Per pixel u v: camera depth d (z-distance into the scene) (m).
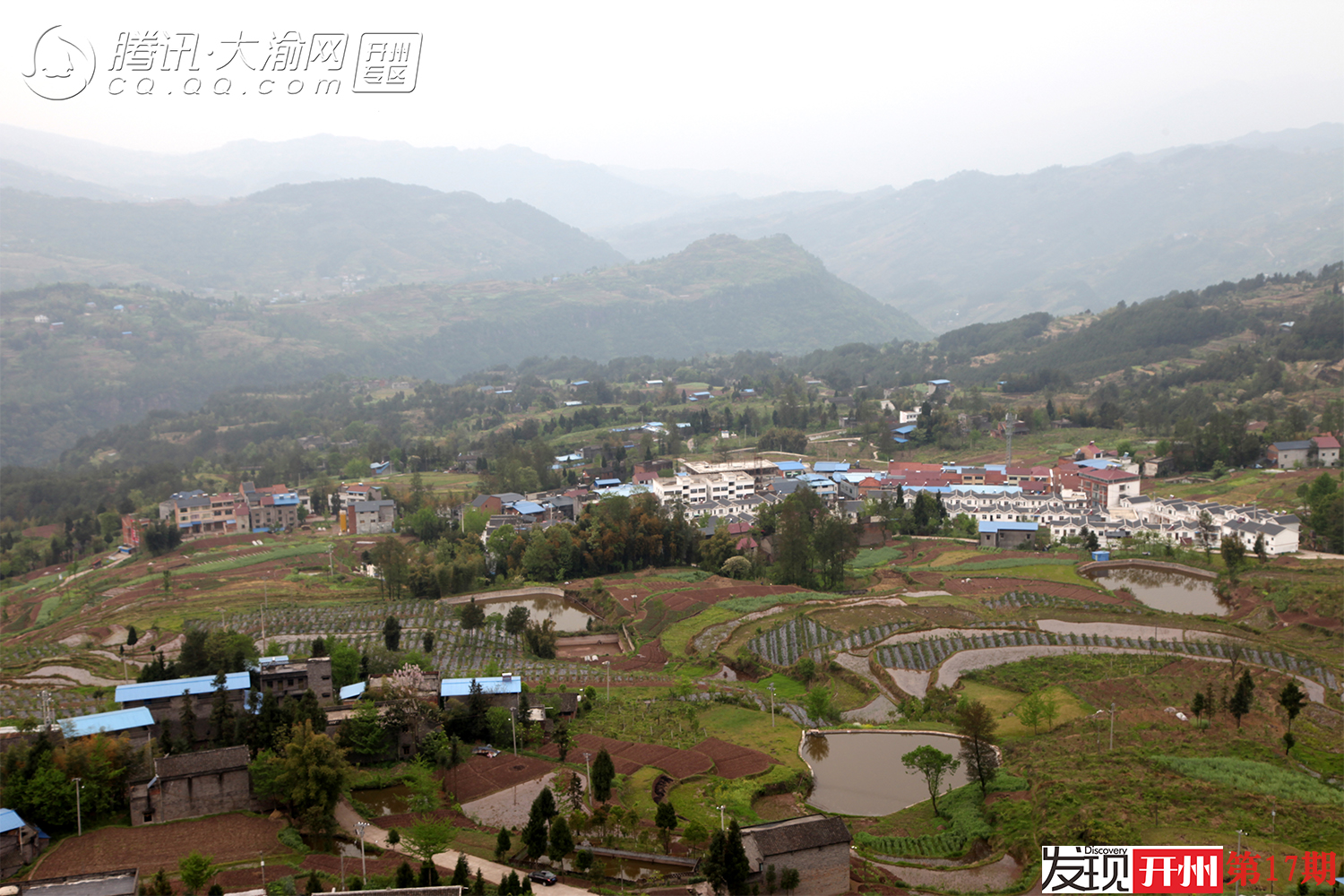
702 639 157.25
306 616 173.00
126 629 170.00
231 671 120.50
